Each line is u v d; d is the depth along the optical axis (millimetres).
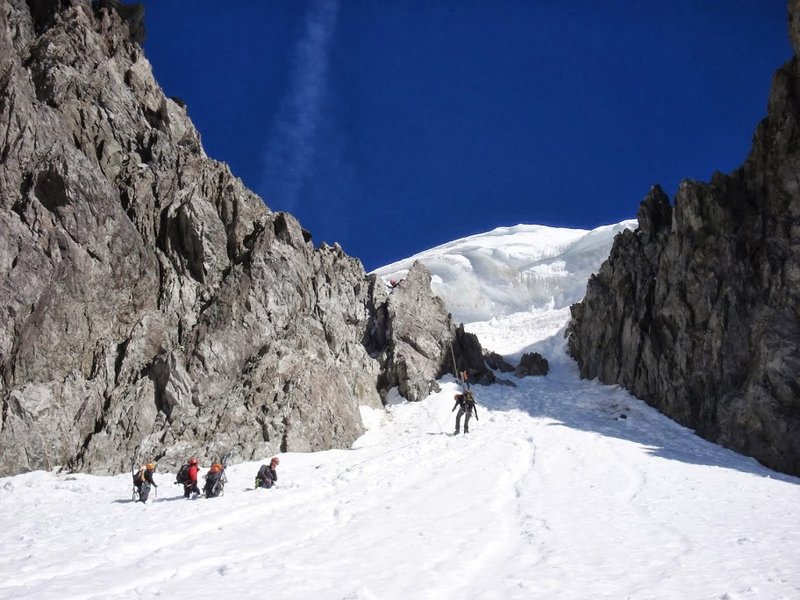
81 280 33156
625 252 49844
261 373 34188
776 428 33719
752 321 37312
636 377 45000
